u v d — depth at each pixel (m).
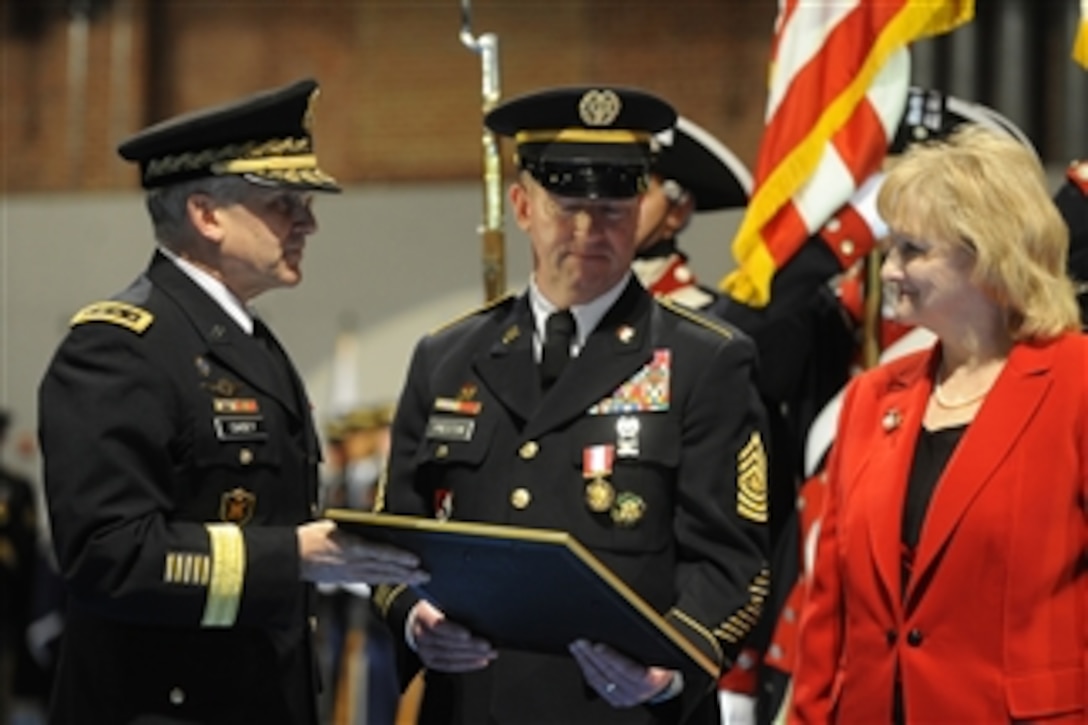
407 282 24.83
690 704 8.31
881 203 8.54
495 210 11.00
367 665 21.48
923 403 8.64
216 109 8.80
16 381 25.78
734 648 8.34
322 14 27.34
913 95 11.69
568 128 8.72
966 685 8.16
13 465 25.62
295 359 25.08
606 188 8.66
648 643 7.75
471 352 8.96
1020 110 23.22
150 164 8.86
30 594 24.16
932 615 8.25
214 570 8.15
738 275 11.15
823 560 8.89
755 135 25.56
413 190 24.94
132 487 8.17
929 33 11.16
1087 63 10.43
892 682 8.38
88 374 8.30
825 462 11.34
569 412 8.56
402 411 9.08
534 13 26.36
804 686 8.86
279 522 8.62
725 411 8.52
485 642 8.22
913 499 8.47
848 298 11.74
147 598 8.12
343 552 8.05
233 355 8.62
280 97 8.77
